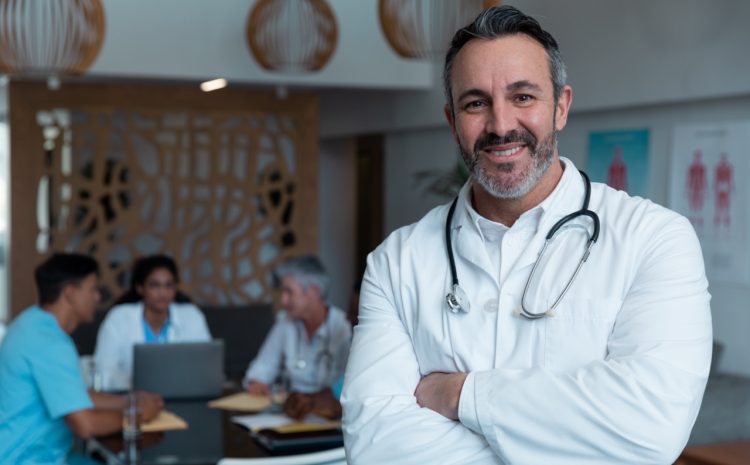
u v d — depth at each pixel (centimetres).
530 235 145
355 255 895
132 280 465
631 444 128
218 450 312
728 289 475
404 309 151
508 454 133
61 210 673
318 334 423
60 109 660
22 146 653
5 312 1100
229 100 703
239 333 654
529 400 132
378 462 141
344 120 830
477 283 145
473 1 475
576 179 146
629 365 130
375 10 671
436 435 137
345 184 927
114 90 672
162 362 416
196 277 709
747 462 379
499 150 136
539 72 136
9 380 310
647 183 526
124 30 604
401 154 772
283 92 684
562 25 574
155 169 814
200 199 705
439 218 154
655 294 135
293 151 726
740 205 464
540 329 139
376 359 149
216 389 422
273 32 588
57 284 319
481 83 135
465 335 144
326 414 352
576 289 138
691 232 141
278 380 383
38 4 539
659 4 497
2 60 519
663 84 497
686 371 130
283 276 421
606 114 556
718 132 477
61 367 311
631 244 139
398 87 679
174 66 616
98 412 321
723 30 458
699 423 425
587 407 129
